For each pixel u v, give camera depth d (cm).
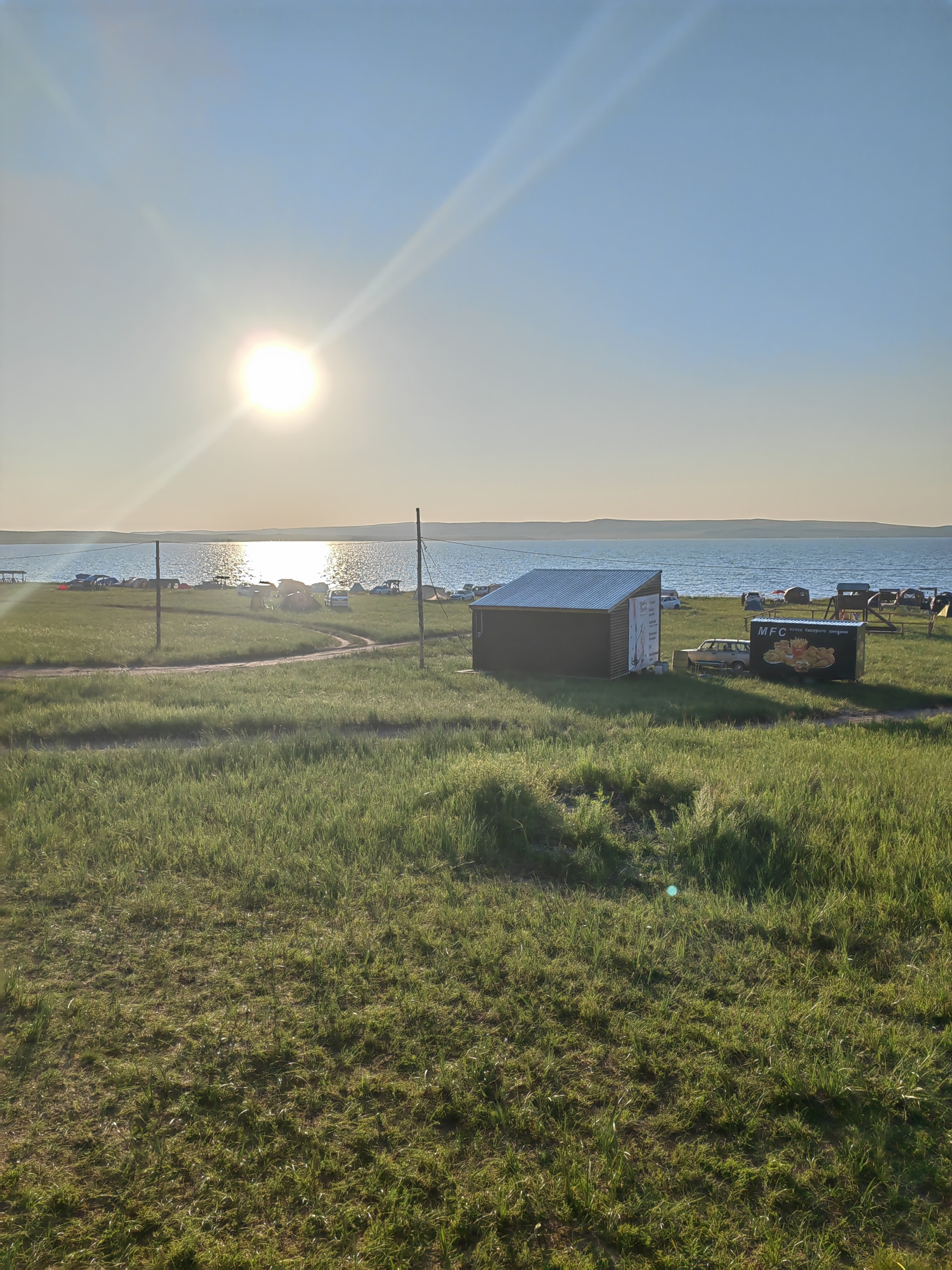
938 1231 564
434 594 9744
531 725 2559
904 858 1240
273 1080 730
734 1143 654
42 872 1222
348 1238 563
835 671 3656
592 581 4128
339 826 1393
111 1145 649
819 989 883
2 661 4069
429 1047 777
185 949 980
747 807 1442
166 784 1717
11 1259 539
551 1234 571
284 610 7856
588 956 960
